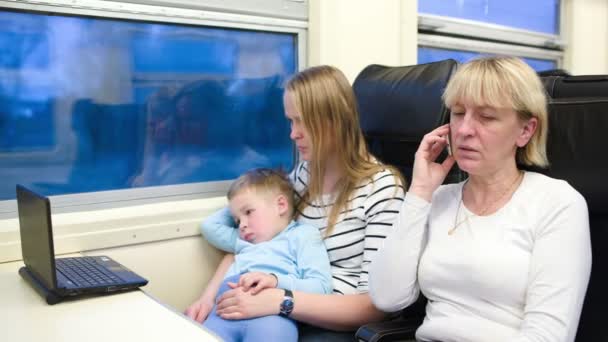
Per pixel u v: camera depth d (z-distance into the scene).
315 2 2.05
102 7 1.67
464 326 1.18
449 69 1.52
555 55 3.27
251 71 2.00
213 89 1.93
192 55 1.87
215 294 1.59
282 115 2.10
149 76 1.80
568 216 1.12
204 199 1.92
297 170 1.75
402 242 1.28
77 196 1.71
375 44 2.19
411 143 1.58
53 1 1.60
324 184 1.58
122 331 1.00
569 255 1.10
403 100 1.58
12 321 1.06
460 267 1.20
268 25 1.99
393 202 1.44
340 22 2.07
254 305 1.34
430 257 1.26
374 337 1.21
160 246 1.72
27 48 1.60
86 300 1.18
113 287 1.21
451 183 1.43
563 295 1.08
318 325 1.39
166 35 1.82
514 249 1.16
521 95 1.14
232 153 2.00
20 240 1.52
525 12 3.07
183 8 1.81
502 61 1.17
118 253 1.65
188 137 1.90
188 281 1.78
